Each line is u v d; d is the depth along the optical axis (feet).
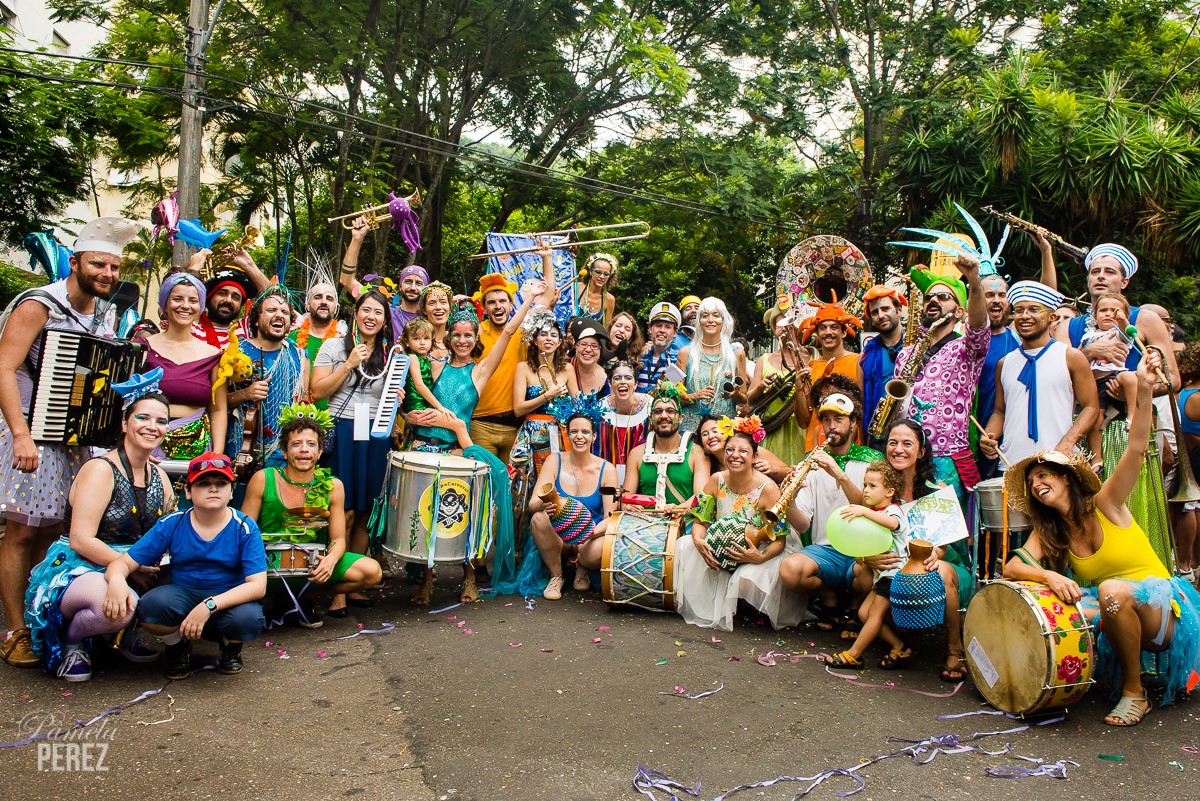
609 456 21.48
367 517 20.10
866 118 52.06
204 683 14.52
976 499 16.72
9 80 42.39
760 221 51.24
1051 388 16.89
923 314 19.84
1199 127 42.98
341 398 19.85
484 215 70.44
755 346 59.57
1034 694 13.06
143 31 45.29
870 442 19.20
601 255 27.61
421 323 21.34
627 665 15.62
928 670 15.67
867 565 16.40
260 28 46.16
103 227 15.01
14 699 13.47
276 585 17.48
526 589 20.38
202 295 17.95
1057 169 40.37
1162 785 11.42
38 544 15.71
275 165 52.24
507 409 22.26
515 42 51.01
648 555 18.39
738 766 11.84
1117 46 51.42
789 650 16.71
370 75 49.11
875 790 11.24
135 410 14.80
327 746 12.29
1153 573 13.84
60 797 10.63
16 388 14.46
